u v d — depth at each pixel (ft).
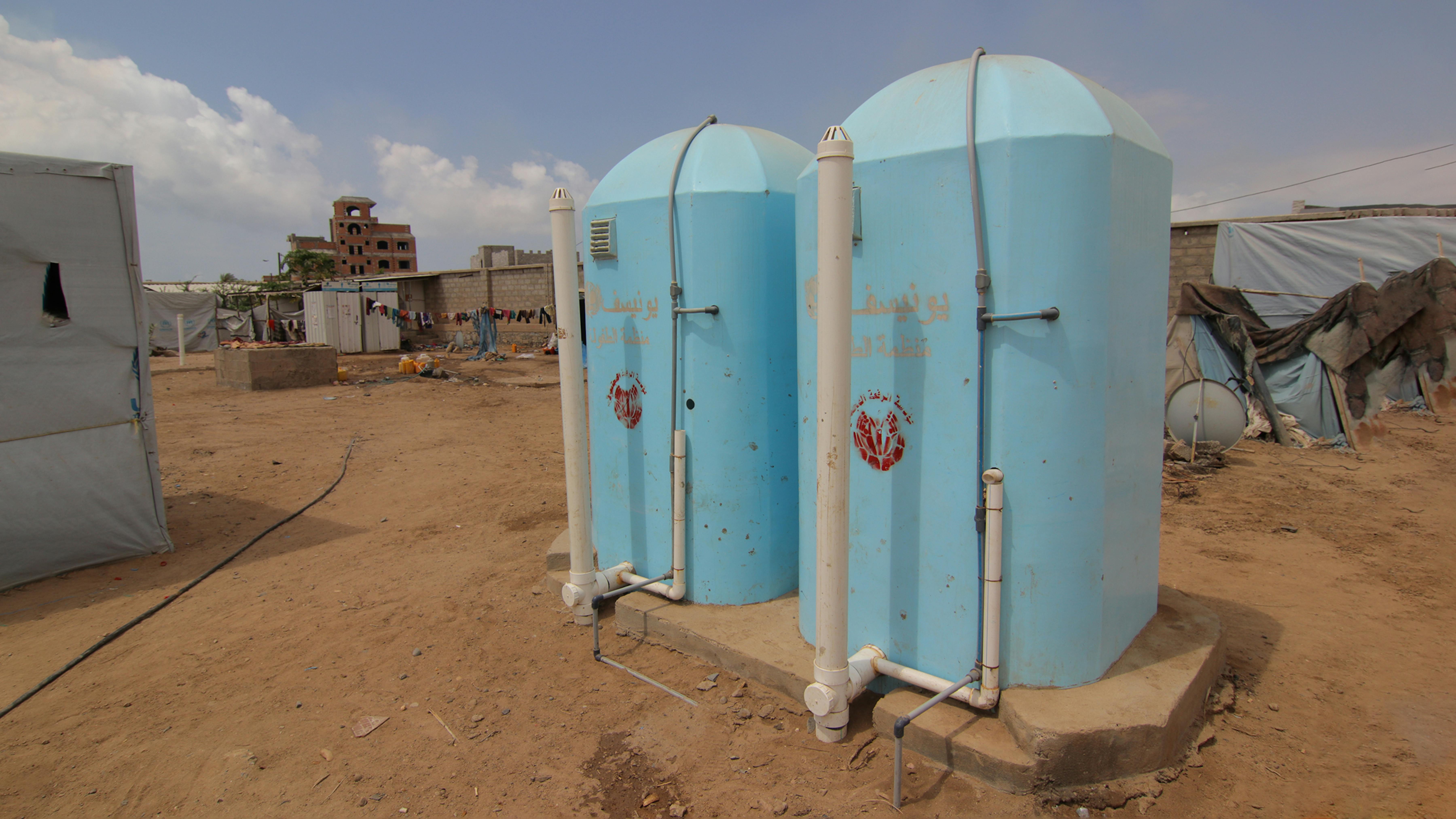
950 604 10.52
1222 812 9.13
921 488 10.59
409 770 10.49
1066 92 9.68
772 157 14.02
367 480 28.12
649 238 14.08
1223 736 10.75
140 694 12.75
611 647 14.12
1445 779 9.82
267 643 14.69
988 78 10.09
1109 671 10.66
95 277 18.70
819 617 10.30
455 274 109.70
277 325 108.78
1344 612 15.48
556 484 27.50
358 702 12.37
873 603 11.34
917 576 10.79
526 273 100.94
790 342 14.15
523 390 56.59
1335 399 33.22
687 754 10.65
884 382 10.73
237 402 48.52
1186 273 44.11
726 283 13.48
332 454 32.63
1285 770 10.00
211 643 14.73
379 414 44.09
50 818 9.64
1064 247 9.32
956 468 10.21
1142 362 10.77
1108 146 9.34
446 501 25.36
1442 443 31.58
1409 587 16.88
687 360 13.89
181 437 35.91
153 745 11.21
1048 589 9.97
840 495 9.86
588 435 16.05
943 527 10.43
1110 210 9.47
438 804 9.75
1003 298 9.52
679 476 14.06
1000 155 9.32
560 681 12.88
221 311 110.22
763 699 11.87
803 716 11.37
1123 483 10.58
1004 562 10.02
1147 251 10.58
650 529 14.99
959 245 9.79
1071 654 10.16
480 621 15.53
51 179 17.87
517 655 13.93
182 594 17.34
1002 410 9.69
